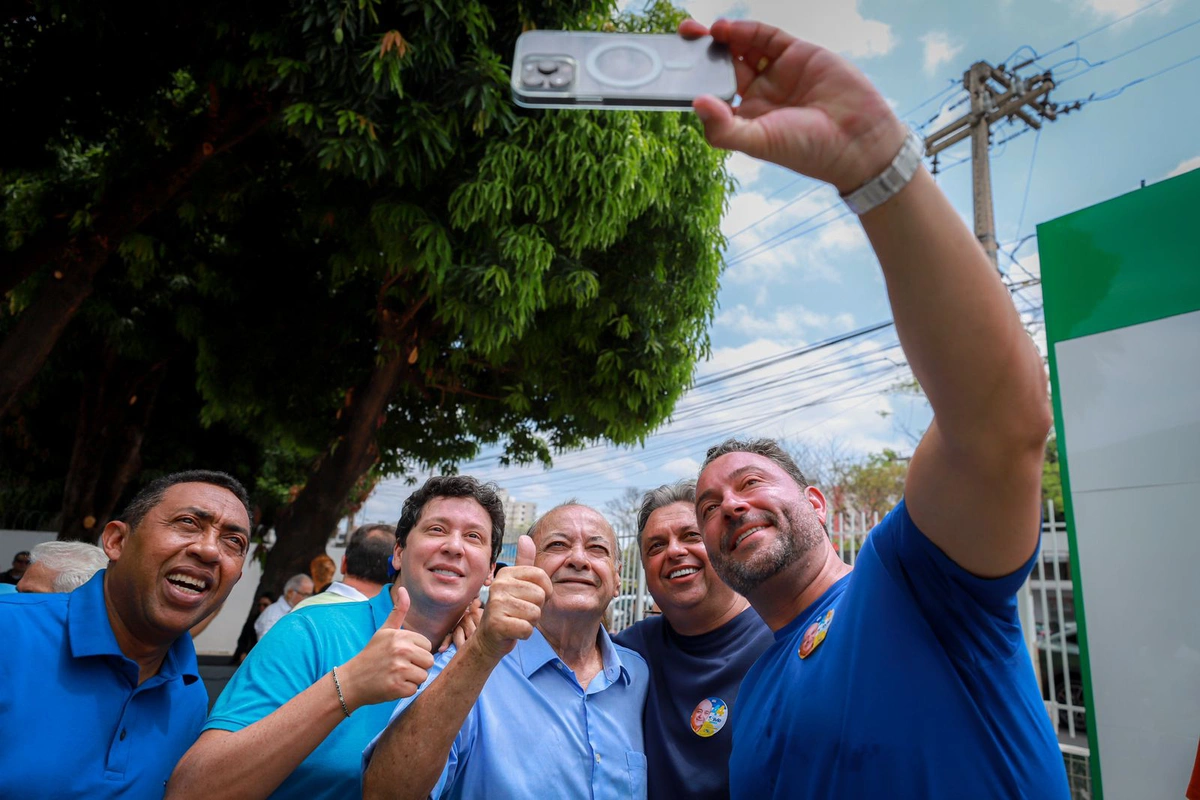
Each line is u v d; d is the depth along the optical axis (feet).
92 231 19.74
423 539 7.27
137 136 21.81
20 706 5.47
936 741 4.31
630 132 20.13
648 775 7.20
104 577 6.30
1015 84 42.50
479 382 29.68
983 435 3.37
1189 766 8.72
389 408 30.96
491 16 18.43
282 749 4.90
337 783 6.05
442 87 17.54
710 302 27.07
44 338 18.98
